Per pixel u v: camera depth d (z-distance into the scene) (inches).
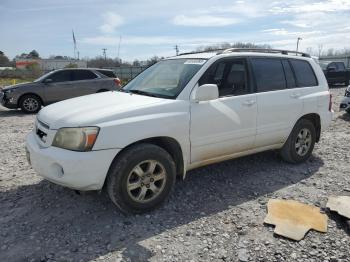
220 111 168.7
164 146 161.3
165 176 154.3
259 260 119.9
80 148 134.6
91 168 134.8
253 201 165.9
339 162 224.5
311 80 221.1
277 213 150.6
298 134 213.3
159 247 127.4
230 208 158.6
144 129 144.3
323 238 133.0
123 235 135.2
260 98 186.7
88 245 128.6
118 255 122.5
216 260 120.0
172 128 152.3
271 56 201.5
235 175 199.6
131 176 146.0
